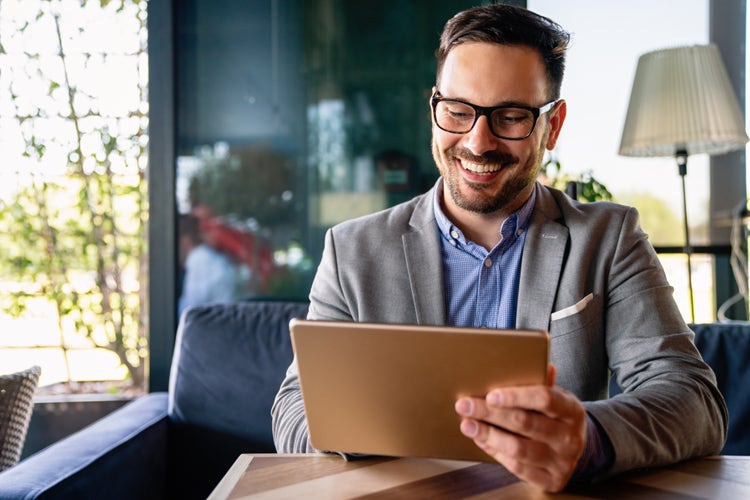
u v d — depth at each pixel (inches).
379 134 80.7
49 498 42.8
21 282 88.4
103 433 55.9
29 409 59.8
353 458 32.5
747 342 58.3
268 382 62.2
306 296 81.4
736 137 64.4
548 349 25.1
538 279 45.5
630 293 44.4
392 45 80.3
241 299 81.4
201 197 81.1
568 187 68.6
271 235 81.4
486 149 42.4
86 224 88.0
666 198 80.7
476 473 30.5
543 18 43.9
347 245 49.2
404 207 51.2
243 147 81.2
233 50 80.9
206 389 62.6
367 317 46.7
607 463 29.7
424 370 26.9
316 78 80.9
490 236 48.0
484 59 41.8
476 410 26.5
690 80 65.3
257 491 28.2
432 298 46.2
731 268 80.6
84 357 88.5
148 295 80.0
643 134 66.4
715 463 33.1
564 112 48.1
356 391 28.2
